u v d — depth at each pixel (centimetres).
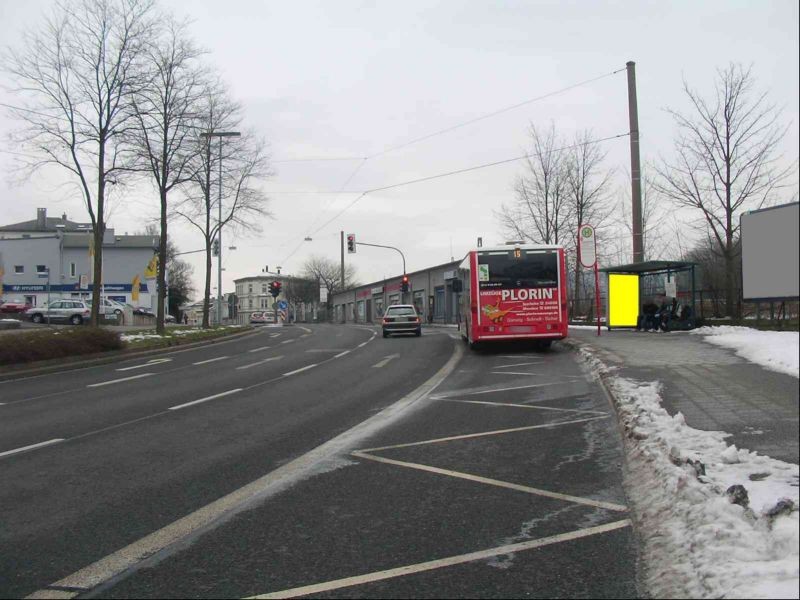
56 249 7631
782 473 573
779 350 1383
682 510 503
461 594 416
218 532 539
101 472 747
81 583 447
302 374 1717
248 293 15500
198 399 1309
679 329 2288
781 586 353
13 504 632
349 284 12375
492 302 1977
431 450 809
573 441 827
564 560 464
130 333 3056
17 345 1916
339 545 505
